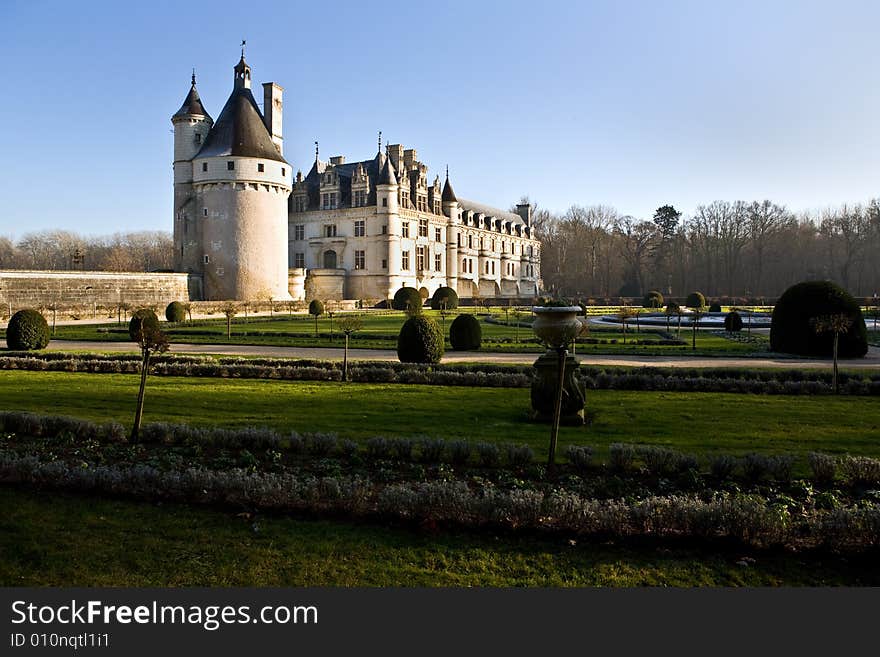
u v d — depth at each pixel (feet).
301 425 42.86
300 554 23.45
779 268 387.34
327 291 266.36
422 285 291.38
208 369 68.08
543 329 43.45
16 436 38.68
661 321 160.97
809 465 32.63
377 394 55.72
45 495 29.14
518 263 389.80
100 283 178.40
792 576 21.99
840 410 48.03
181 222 219.82
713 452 35.63
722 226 399.03
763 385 56.65
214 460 34.06
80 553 23.34
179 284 203.62
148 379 64.95
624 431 41.19
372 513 26.84
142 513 27.17
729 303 288.51
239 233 210.59
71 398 53.52
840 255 382.01
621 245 418.92
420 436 37.47
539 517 25.72
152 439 38.24
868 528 23.30
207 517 26.89
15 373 69.36
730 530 24.16
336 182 281.74
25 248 473.26
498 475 31.68
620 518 25.02
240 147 210.59
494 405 50.55
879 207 366.84
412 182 296.71
